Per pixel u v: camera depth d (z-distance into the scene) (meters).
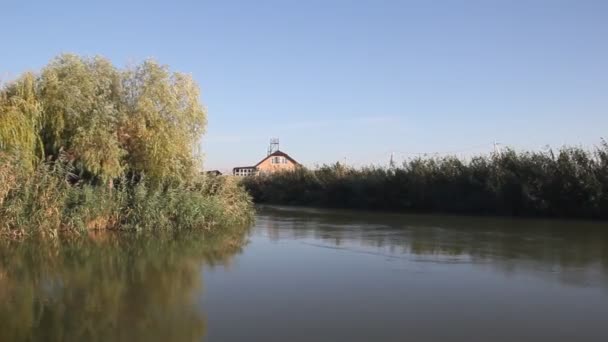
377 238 21.00
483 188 35.69
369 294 10.81
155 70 26.02
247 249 17.55
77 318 9.02
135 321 8.86
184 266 14.08
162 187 24.30
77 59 24.25
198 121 26.84
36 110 21.55
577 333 8.20
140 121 24.52
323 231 24.00
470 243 19.22
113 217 22.08
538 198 32.22
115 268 13.67
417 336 8.07
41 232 19.20
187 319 8.98
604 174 29.95
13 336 8.09
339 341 7.83
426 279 12.35
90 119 22.69
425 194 39.44
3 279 12.20
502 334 8.16
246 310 9.56
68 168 21.53
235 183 28.53
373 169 46.44
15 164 19.47
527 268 13.76
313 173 52.53
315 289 11.29
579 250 17.17
